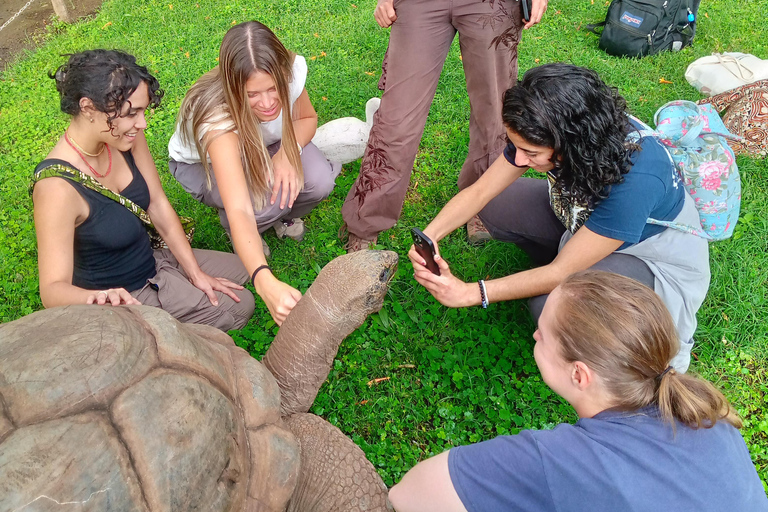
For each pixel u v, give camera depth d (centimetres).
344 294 199
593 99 185
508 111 194
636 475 125
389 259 209
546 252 297
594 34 520
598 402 141
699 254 234
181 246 273
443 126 408
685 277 234
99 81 201
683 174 232
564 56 480
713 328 278
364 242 317
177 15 537
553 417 244
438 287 235
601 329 135
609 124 190
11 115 430
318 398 251
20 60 504
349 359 267
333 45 488
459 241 326
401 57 280
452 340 278
